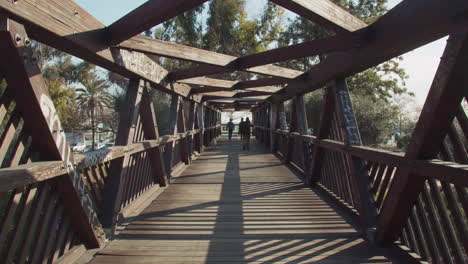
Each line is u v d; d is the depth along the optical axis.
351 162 3.52
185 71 5.17
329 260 2.61
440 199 2.27
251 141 17.53
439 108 1.98
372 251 2.78
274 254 2.72
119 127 3.66
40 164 1.88
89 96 27.12
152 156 5.06
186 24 19.27
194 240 3.03
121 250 2.79
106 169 3.44
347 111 3.79
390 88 18.45
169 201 4.47
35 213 2.07
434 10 2.07
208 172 6.95
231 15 20.19
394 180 2.56
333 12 2.65
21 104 1.88
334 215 3.79
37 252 2.16
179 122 7.67
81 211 2.50
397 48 2.56
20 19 1.75
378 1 18.11
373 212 3.17
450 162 2.01
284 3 2.29
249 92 9.39
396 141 15.59
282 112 9.80
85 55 2.66
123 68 3.24
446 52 1.90
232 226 3.42
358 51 3.21
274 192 5.04
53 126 2.05
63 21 2.13
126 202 3.86
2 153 1.78
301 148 6.22
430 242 2.43
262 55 3.96
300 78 5.36
